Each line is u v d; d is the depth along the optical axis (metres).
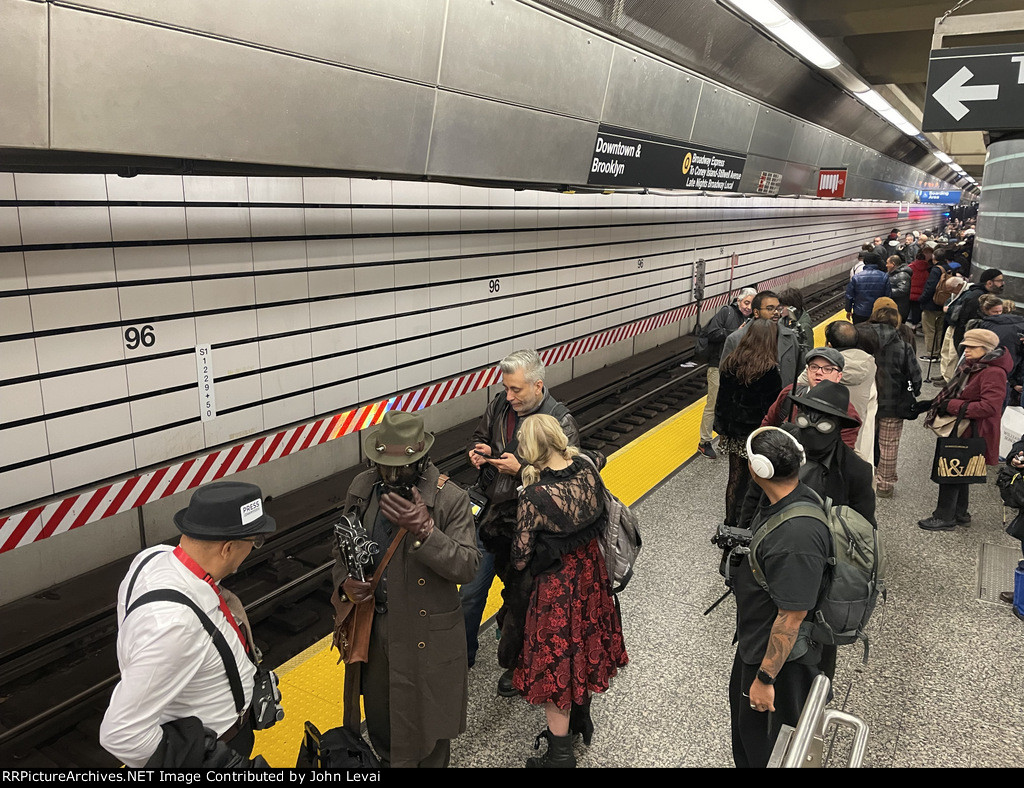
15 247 3.67
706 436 7.10
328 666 3.69
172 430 4.58
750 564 2.54
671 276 11.83
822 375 4.02
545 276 8.34
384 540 2.53
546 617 2.86
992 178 8.36
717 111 9.09
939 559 4.98
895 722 3.35
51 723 3.26
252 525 2.00
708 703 3.48
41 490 3.94
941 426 5.36
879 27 12.04
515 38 5.25
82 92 2.96
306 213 5.22
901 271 11.52
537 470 2.88
